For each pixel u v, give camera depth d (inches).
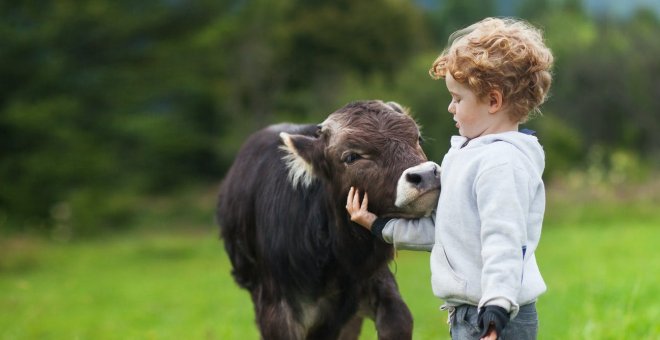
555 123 1524.4
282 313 211.5
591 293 350.3
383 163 170.6
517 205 131.6
